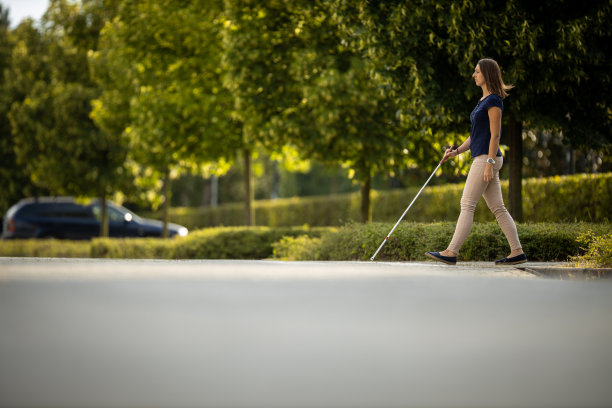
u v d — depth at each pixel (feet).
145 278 30.81
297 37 84.58
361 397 12.18
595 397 12.53
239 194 297.94
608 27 60.59
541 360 15.44
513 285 30.53
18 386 12.55
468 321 20.42
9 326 18.51
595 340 17.81
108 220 138.92
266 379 13.26
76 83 128.36
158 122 99.50
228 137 100.63
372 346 16.56
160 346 16.10
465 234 39.99
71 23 126.82
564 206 86.53
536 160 126.82
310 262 42.19
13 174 158.30
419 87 60.23
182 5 97.25
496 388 13.00
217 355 15.26
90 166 126.21
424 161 88.28
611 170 96.07
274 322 19.65
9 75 146.10
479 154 39.34
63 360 14.60
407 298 25.46
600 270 38.50
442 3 58.08
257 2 83.66
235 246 82.64
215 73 98.37
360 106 78.84
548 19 60.49
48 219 140.26
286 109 85.20
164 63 99.35
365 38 61.87
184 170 118.83
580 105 65.10
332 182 322.96
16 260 42.19
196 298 24.47
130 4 100.37
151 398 11.85
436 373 14.03
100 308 21.84
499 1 60.75
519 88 61.31
